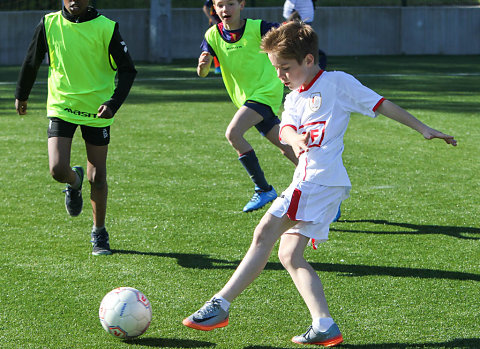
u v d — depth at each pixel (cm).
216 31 1197
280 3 4516
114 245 1059
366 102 721
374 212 1243
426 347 718
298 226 738
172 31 4281
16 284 895
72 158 1669
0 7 4134
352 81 730
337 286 893
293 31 723
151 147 1789
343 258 1002
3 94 2728
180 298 855
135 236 1103
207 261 991
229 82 1234
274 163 1627
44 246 1052
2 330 758
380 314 803
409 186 1423
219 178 1486
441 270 950
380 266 967
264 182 1202
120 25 4103
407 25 4528
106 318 722
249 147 1178
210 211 1245
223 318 717
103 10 4069
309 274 723
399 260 993
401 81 3166
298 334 753
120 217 1205
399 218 1206
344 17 4469
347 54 4522
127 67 966
